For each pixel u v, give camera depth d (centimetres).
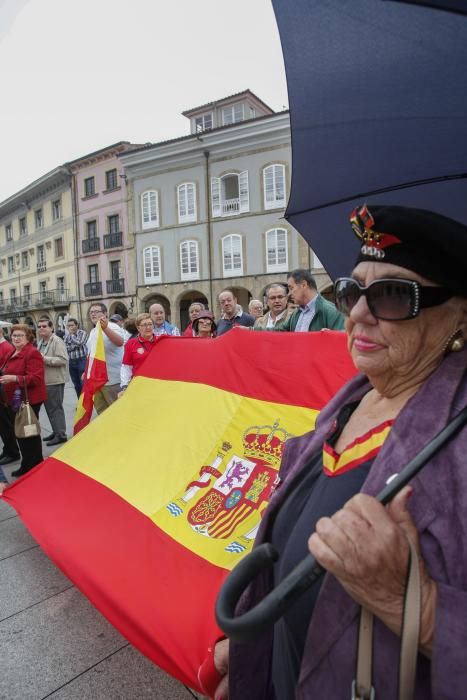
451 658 57
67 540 254
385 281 76
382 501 65
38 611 244
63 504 287
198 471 268
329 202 123
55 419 593
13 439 520
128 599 201
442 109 92
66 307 2998
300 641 84
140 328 493
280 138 2069
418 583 60
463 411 69
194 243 2330
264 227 2144
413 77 90
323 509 83
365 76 96
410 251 75
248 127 2102
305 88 106
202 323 522
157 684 193
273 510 103
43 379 485
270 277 2145
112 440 324
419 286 74
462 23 76
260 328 506
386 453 73
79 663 206
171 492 262
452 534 63
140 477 281
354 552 59
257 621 59
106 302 2708
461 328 79
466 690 56
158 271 2459
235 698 100
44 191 3105
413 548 61
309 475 97
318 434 104
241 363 297
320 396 257
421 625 60
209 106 2527
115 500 271
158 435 304
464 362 77
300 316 409
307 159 118
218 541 221
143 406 335
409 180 107
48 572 282
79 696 188
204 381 312
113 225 2669
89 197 2739
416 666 64
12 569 286
